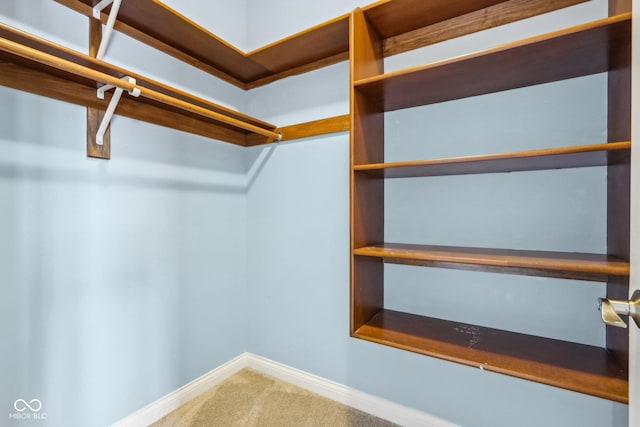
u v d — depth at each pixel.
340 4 1.62
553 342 1.14
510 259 0.98
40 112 1.10
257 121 1.67
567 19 1.16
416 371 1.44
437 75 1.11
